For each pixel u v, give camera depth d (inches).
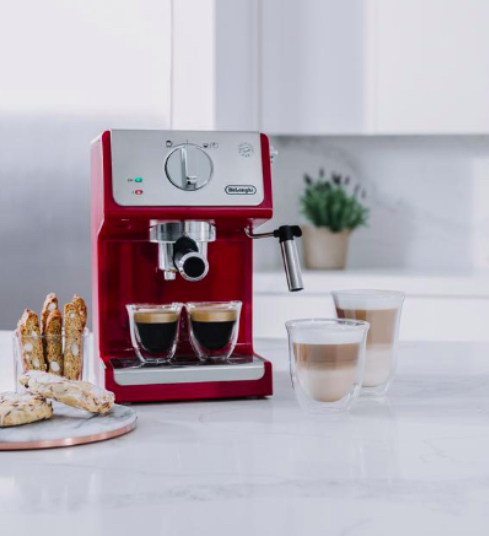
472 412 38.1
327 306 100.0
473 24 107.0
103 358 44.9
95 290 46.8
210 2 101.3
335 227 112.1
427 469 28.7
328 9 108.9
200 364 42.5
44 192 103.7
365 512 24.4
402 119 108.7
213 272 46.9
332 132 109.8
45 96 102.9
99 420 34.2
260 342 62.4
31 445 31.4
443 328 98.9
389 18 108.0
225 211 41.5
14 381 43.6
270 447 31.9
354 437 33.4
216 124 102.8
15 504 25.2
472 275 103.7
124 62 102.4
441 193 121.9
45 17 102.1
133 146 40.9
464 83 107.6
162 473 28.4
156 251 45.9
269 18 109.5
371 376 41.3
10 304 105.1
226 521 23.6
